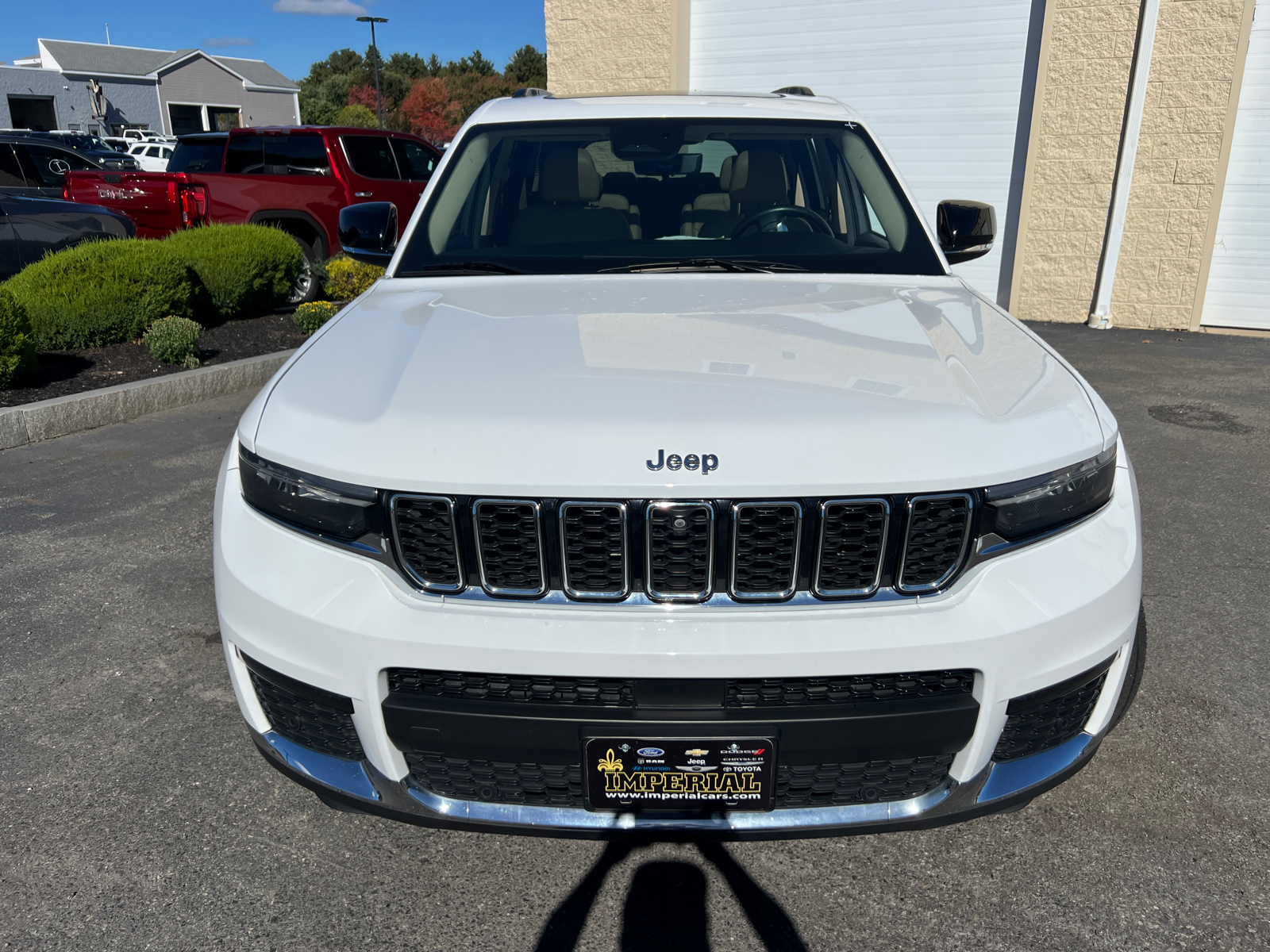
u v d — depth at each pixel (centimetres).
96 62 4775
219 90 5153
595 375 179
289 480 174
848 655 157
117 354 700
